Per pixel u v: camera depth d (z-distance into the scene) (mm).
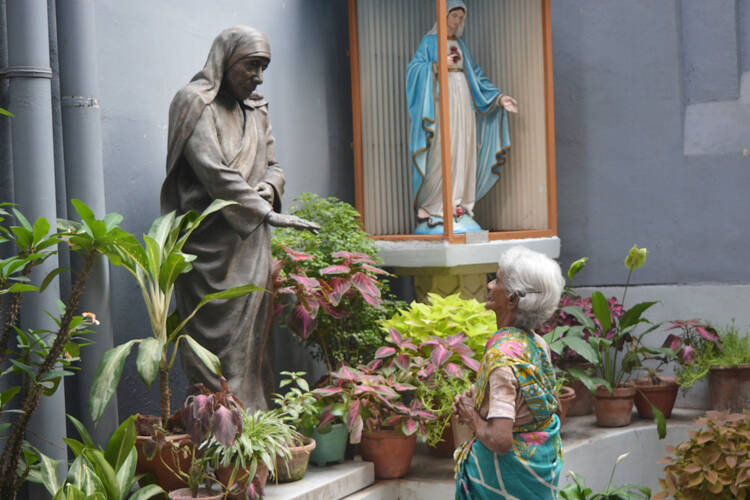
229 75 3740
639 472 4988
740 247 5402
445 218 4906
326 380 4285
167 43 4141
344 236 4527
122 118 3900
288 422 3885
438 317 4234
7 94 3293
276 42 4801
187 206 3676
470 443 2744
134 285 3926
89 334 3414
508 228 5695
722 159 5438
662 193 5629
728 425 4070
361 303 4398
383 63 5262
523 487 2588
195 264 3639
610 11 5727
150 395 3988
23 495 3387
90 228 2938
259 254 3748
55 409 3152
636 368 5316
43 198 3127
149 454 3213
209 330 3621
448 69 5133
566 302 5289
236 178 3592
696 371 5176
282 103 4828
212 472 3361
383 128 5238
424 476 4043
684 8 5535
